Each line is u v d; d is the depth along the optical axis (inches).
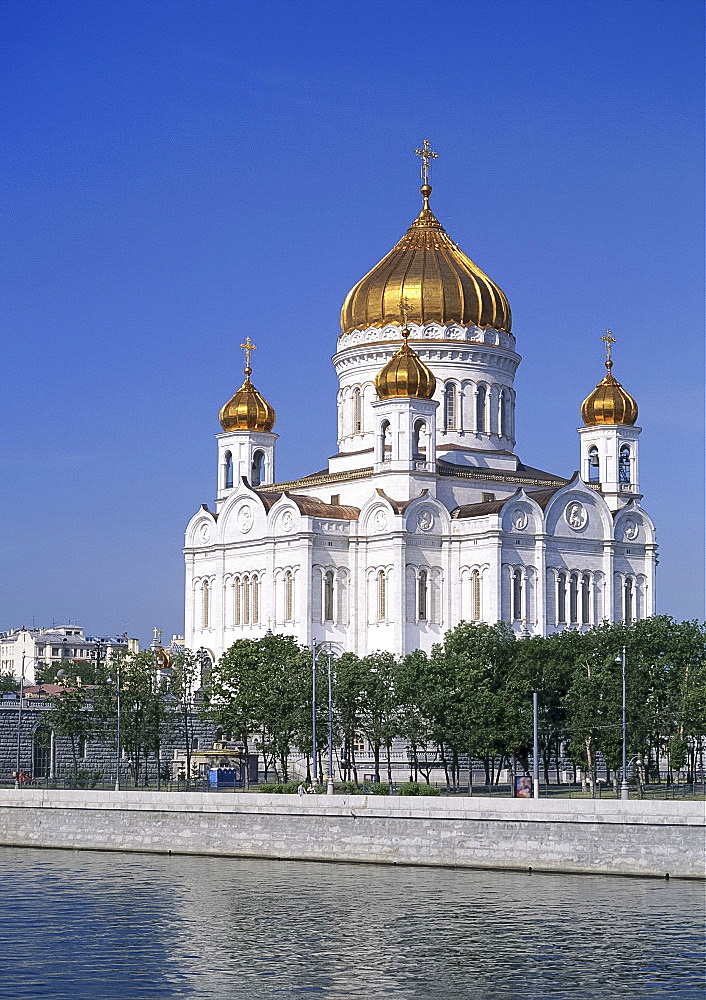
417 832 5403.5
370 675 6820.9
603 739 6678.2
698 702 6658.5
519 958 4037.9
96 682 7628.0
